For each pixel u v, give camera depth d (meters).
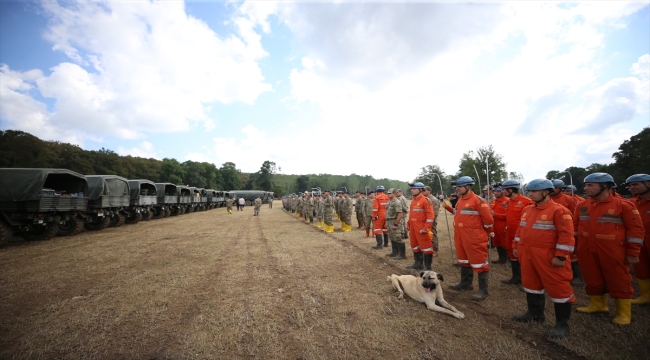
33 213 10.43
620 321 3.85
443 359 3.09
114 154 69.19
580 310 4.34
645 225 4.50
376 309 4.45
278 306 4.57
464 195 5.35
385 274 6.45
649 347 3.27
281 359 3.11
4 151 44.78
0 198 10.01
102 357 3.16
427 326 3.87
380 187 10.29
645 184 4.43
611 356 3.10
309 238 11.96
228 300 4.82
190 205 29.50
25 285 5.64
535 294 3.92
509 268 7.04
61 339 3.54
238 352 3.24
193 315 4.24
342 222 14.77
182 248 9.62
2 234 9.80
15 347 3.36
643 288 4.54
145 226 16.75
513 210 5.95
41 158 48.12
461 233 5.21
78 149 59.72
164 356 3.17
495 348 3.29
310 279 6.05
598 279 4.19
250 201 59.47
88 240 11.37
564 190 7.92
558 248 3.57
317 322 3.99
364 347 3.35
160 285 5.64
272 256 8.36
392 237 8.19
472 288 5.48
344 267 7.09
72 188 13.46
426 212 6.53
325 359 3.09
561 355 3.19
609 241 3.99
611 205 4.06
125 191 16.48
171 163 70.56
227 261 7.71
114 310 4.41
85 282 5.83
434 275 4.53
